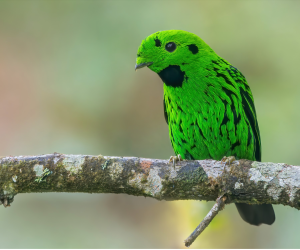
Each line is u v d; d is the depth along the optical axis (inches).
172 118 342.3
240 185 257.3
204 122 328.5
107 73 554.9
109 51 559.8
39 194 513.0
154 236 493.7
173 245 475.8
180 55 317.1
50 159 274.8
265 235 471.5
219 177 261.0
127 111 549.0
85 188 274.4
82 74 557.0
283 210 478.3
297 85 542.9
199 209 466.3
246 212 376.2
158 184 268.1
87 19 574.6
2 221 499.2
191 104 327.0
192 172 265.6
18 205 506.9
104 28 567.2
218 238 464.4
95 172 271.0
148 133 547.2
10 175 273.3
